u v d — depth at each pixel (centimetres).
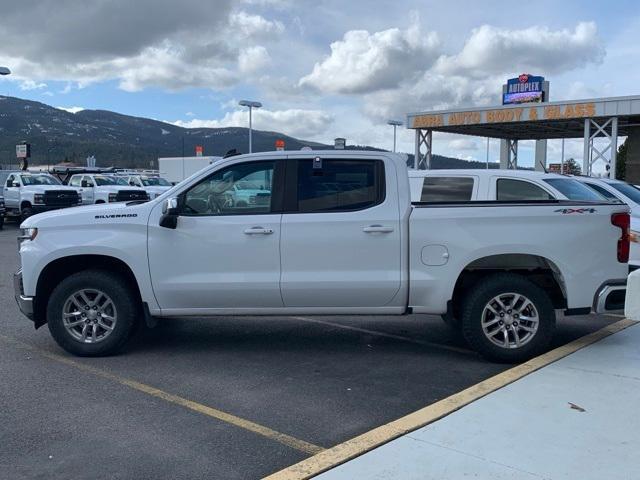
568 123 3034
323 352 691
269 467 413
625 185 1184
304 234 631
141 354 679
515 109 2880
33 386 572
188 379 595
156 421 491
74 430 473
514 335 634
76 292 653
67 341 659
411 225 629
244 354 682
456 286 659
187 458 426
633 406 494
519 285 625
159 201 651
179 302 647
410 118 3269
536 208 628
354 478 382
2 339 742
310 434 466
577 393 522
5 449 439
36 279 654
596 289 635
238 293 639
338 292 634
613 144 2627
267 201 644
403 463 401
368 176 642
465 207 630
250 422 489
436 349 703
